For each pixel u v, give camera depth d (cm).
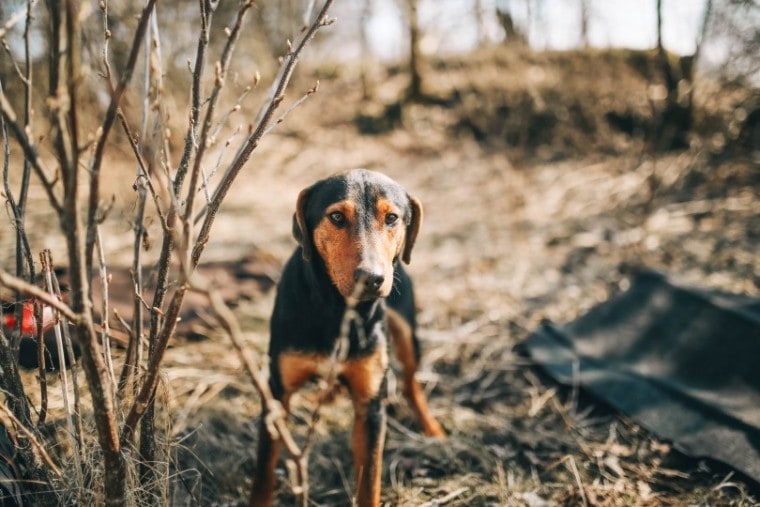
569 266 555
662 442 318
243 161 190
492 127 966
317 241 254
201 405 340
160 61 202
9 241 521
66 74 140
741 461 285
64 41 139
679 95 784
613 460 308
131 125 209
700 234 583
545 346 415
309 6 192
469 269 560
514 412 361
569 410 358
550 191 753
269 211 730
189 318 418
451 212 730
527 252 592
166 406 212
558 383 381
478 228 665
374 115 1125
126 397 206
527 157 873
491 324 461
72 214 142
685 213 633
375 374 268
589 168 807
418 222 282
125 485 182
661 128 804
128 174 552
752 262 509
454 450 321
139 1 491
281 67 194
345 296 235
